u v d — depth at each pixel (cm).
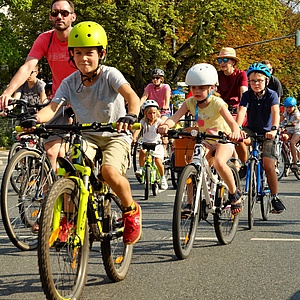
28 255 1189
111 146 949
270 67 2050
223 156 1241
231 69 1778
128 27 5881
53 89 1252
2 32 5956
